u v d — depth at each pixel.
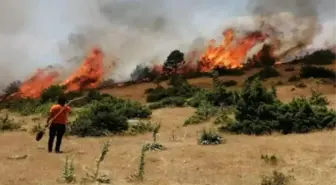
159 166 11.47
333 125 16.33
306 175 10.36
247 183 9.91
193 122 20.86
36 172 10.77
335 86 39.41
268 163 11.43
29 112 31.03
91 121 18.53
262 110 17.12
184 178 10.35
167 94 40.59
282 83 43.56
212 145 14.12
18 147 14.58
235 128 16.91
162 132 18.88
